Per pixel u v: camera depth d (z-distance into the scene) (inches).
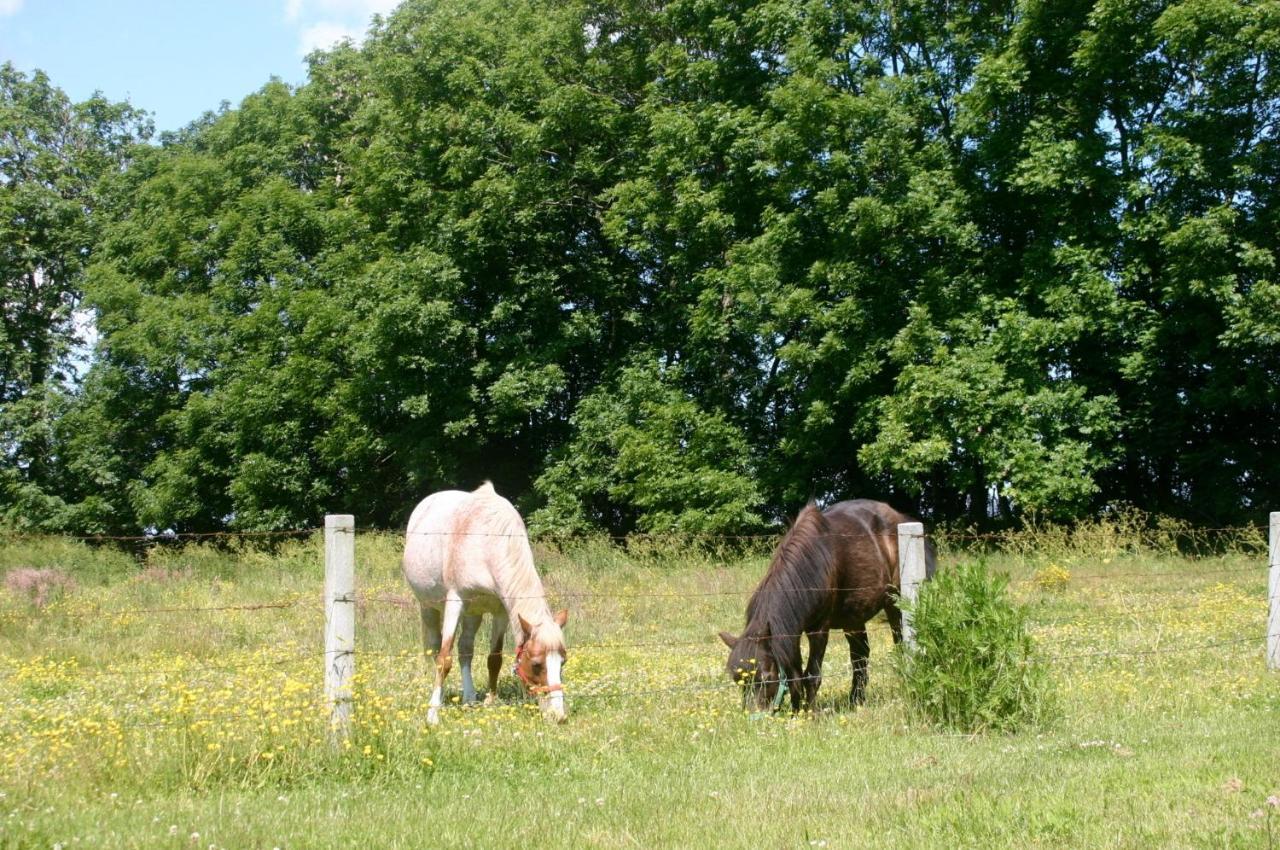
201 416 1205.7
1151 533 728.3
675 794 237.9
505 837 203.9
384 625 523.8
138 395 1310.3
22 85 1670.8
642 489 932.6
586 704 344.2
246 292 1234.6
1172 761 251.9
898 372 866.1
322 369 1111.0
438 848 197.3
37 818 209.0
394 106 1104.2
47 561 853.2
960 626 314.8
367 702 282.2
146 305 1256.2
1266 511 798.5
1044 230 844.6
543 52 1043.9
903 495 985.5
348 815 220.2
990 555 692.7
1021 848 189.8
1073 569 654.5
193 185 1327.5
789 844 196.5
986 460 784.3
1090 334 809.5
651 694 350.0
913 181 831.1
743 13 949.8
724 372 1001.5
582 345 1066.1
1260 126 765.9
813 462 923.4
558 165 1047.6
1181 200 777.6
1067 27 815.7
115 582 768.9
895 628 385.7
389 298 1009.5
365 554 802.2
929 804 220.7
